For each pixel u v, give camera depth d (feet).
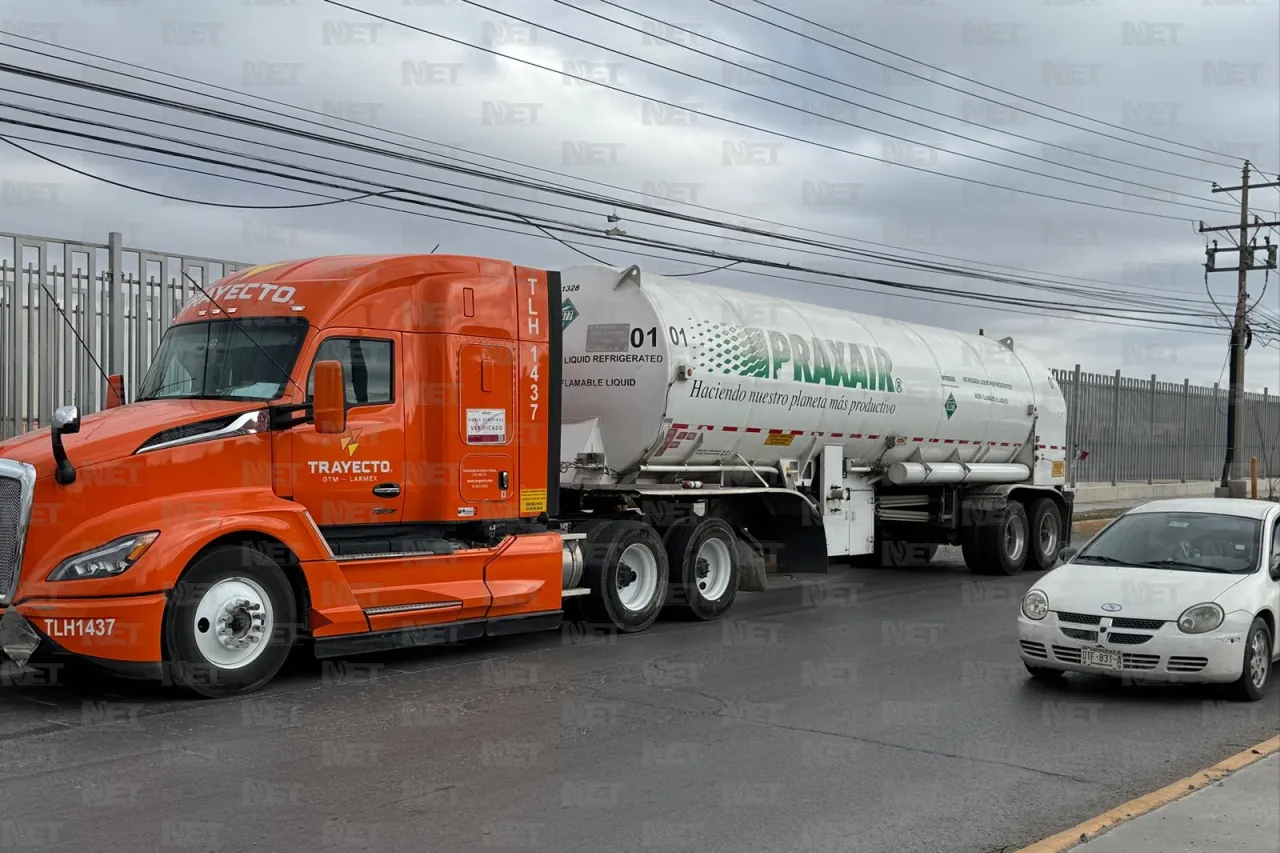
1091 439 104.99
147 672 26.43
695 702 28.53
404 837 18.42
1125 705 28.96
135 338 45.55
